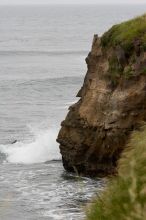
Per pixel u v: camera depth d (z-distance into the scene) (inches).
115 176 893.8
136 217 660.7
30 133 4591.5
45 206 2583.7
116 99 2972.4
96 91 3142.2
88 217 779.4
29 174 3265.3
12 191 2861.7
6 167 3491.6
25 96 6919.3
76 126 3218.5
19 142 4121.6
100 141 3068.4
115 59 3038.9
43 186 2967.5
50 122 5123.0
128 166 837.8
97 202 799.1
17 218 2375.7
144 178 749.3
